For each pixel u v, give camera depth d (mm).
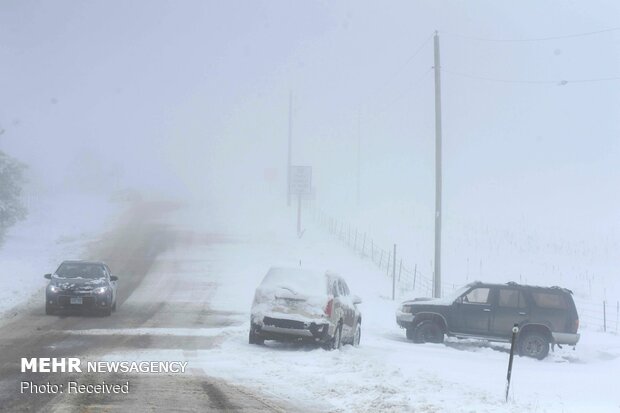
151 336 22219
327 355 19266
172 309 29734
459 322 25297
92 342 20438
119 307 29656
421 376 16812
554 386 17047
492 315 24984
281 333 20391
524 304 24781
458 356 22422
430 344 25281
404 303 26422
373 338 26391
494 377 18031
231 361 18188
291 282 21203
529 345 24469
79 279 26891
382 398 14172
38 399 13180
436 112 35562
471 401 14172
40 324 23891
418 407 13492
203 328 24781
